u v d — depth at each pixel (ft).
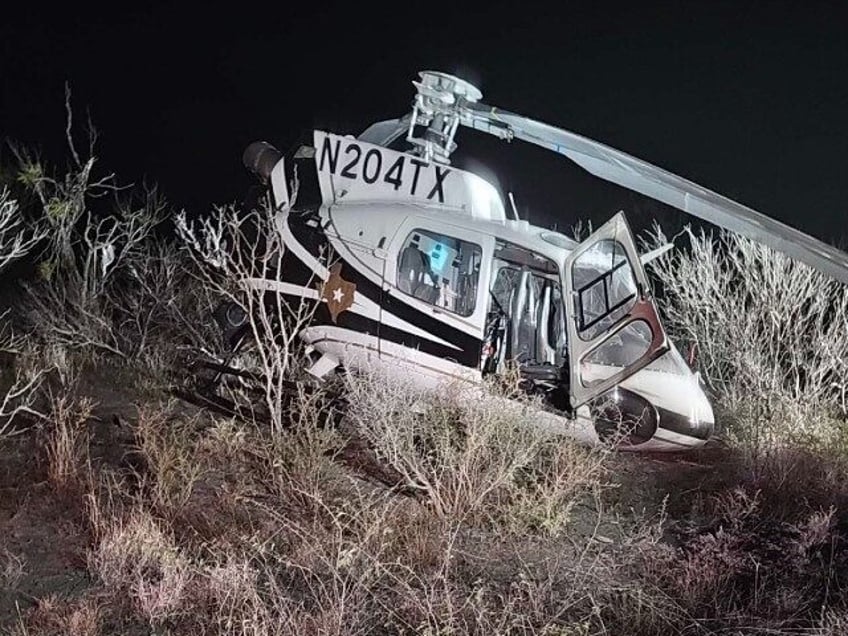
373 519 20.20
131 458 23.08
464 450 23.17
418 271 26.68
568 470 23.49
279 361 25.21
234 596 16.93
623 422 26.18
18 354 28.71
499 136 29.27
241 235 28.19
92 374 29.22
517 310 27.48
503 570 19.94
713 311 33.88
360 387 24.27
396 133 29.89
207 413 27.17
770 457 26.78
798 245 23.26
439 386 25.08
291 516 21.16
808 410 31.01
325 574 18.58
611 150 27.55
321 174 28.53
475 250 26.37
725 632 17.84
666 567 20.42
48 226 34.94
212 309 31.30
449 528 20.76
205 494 21.83
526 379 26.50
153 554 18.37
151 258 33.35
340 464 24.20
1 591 17.28
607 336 25.30
